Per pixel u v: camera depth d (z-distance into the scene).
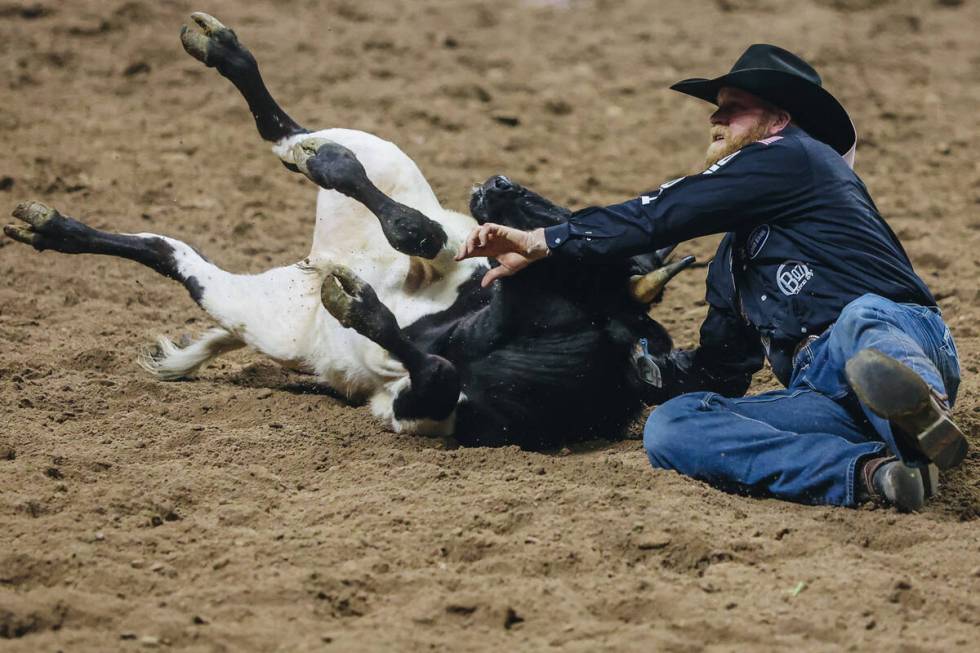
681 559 8.00
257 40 24.53
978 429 10.39
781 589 7.56
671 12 29.45
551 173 19.28
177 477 9.09
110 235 11.18
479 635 7.01
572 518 8.40
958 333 13.28
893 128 22.20
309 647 6.79
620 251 9.16
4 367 11.34
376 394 10.70
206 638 6.85
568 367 9.68
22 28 23.88
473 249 9.20
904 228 16.91
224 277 11.15
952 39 27.97
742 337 10.01
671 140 21.23
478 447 9.98
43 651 6.63
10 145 18.61
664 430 9.18
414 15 27.50
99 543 7.91
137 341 12.48
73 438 9.90
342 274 9.48
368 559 7.79
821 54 26.25
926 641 6.99
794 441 8.84
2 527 8.09
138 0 25.03
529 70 24.59
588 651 6.78
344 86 22.59
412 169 11.13
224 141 19.62
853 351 8.63
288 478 9.29
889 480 8.45
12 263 14.52
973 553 8.00
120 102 21.08
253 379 11.65
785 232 9.27
